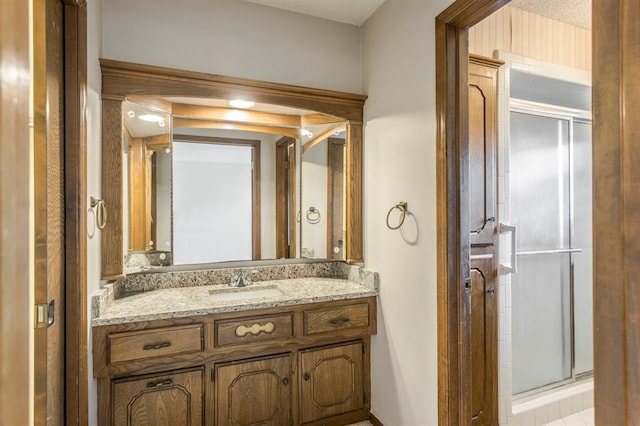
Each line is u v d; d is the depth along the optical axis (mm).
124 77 1806
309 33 2258
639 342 485
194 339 1699
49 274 1121
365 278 2160
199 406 1739
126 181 1898
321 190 2414
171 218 2160
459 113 1558
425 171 1676
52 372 1155
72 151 1302
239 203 2346
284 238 2445
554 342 2395
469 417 1540
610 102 517
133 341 1593
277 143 2424
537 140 2350
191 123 2229
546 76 2195
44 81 1068
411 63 1792
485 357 1977
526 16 2168
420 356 1697
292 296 1948
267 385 1879
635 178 487
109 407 1591
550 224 2393
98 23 1701
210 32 2039
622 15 500
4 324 278
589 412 2299
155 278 2076
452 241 1537
